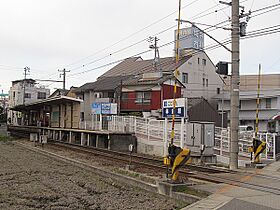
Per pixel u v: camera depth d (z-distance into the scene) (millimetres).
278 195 9320
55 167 16703
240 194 9414
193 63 51094
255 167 15797
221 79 56031
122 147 26281
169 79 41969
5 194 10602
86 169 16078
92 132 29234
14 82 84125
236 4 15727
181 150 10227
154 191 10781
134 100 43781
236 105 15555
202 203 8453
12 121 75375
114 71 58875
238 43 15734
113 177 13500
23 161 18812
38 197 10320
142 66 54906
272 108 48594
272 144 20469
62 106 40688
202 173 13945
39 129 38688
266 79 60812
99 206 9430
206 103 42750
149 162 18766
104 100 46188
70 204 9578
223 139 21078
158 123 24547
